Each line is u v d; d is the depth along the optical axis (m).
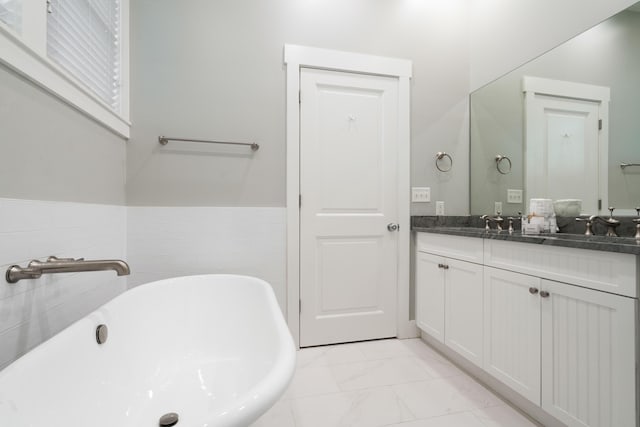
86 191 1.23
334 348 1.89
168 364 1.35
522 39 1.81
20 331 0.85
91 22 1.30
